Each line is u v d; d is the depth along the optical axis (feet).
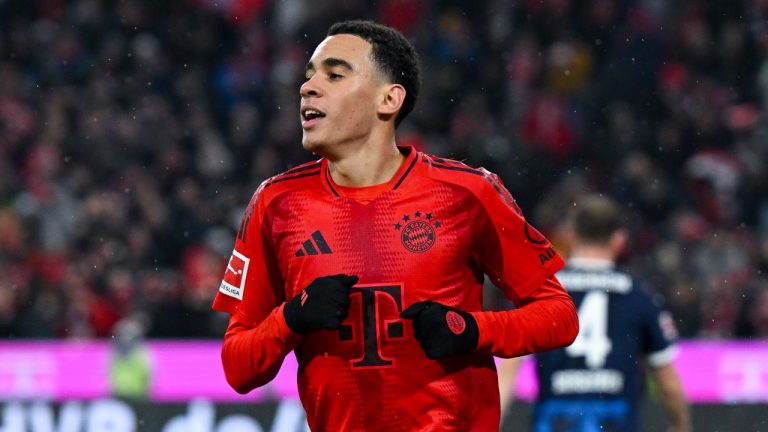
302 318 32.78
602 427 55.93
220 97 164.96
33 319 119.34
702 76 174.70
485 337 33.81
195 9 171.83
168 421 74.18
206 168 152.05
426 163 35.37
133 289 124.98
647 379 73.15
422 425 34.01
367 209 34.47
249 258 35.76
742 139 166.81
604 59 175.22
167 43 168.76
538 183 158.30
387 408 33.96
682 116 166.61
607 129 164.55
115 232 135.74
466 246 34.73
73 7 169.48
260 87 166.30
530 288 35.65
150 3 170.91
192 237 138.51
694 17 178.70
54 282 122.83
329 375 34.37
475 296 35.60
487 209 34.86
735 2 179.63
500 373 55.42
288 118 161.27
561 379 56.13
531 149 160.76
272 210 35.27
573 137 163.73
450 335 32.89
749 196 158.71
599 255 57.52
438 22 173.99
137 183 146.00
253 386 35.37
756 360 107.34
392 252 34.09
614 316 56.49
